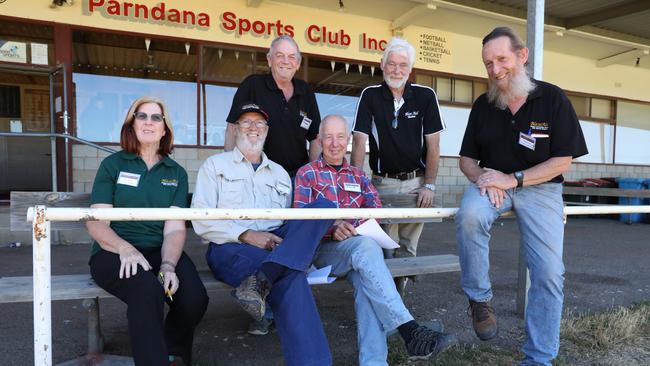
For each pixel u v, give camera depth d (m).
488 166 2.67
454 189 9.66
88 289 2.20
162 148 2.58
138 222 2.39
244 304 2.08
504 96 2.47
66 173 6.77
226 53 7.64
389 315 2.22
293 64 3.19
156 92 7.57
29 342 2.80
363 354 2.29
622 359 2.70
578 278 4.57
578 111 11.23
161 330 2.01
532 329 2.41
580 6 8.29
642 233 7.78
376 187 3.57
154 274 2.23
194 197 2.61
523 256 3.36
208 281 2.47
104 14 6.80
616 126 11.73
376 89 3.39
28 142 10.09
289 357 2.13
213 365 2.53
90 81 7.17
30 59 6.51
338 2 7.86
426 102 3.40
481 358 2.66
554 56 10.67
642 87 11.98
